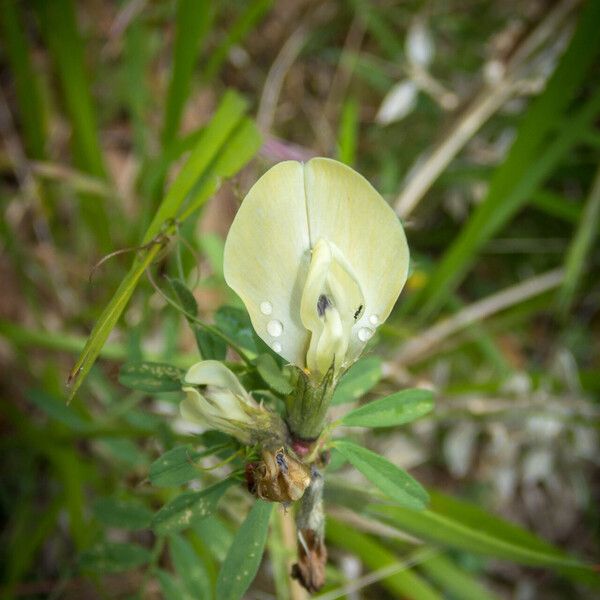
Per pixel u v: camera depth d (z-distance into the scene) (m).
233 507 0.14
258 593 0.16
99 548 0.12
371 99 0.24
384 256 0.08
